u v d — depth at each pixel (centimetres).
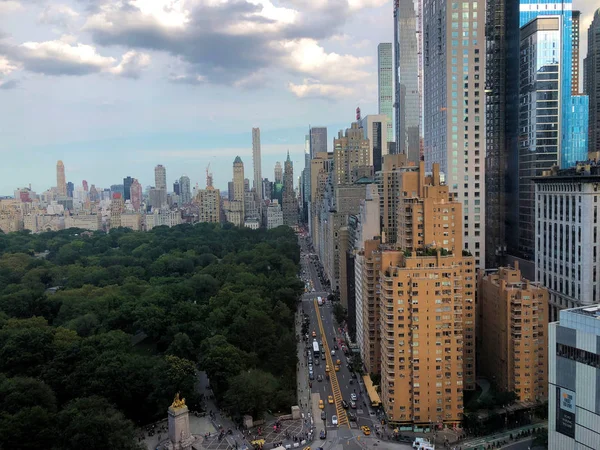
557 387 19388
